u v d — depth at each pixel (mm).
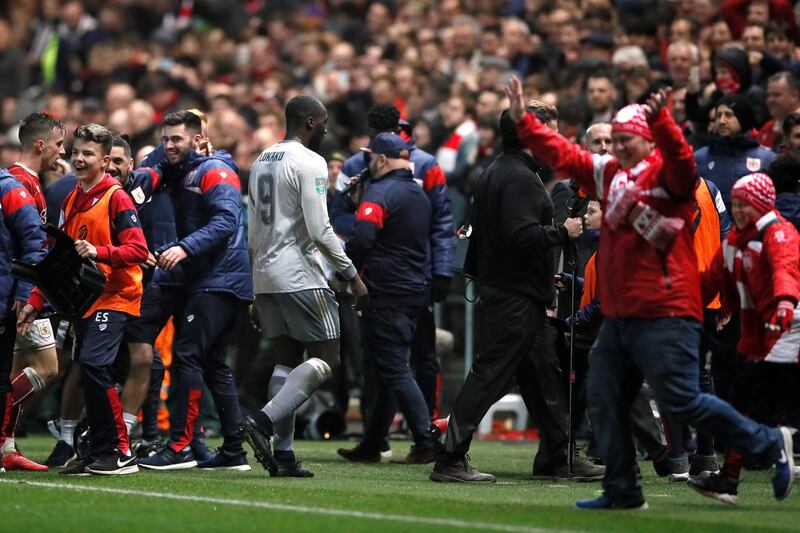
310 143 29578
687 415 22719
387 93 51688
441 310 45281
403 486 27688
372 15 64062
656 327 22516
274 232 29031
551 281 28156
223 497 24922
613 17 50969
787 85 37750
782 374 29703
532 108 28594
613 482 23422
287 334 29453
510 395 44562
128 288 28609
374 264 33500
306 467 32250
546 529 21125
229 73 63906
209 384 31062
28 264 27078
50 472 30062
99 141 28484
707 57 43844
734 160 34500
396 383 33562
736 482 24750
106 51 66500
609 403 23188
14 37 73062
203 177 31047
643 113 22594
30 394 30562
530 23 57250
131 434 32969
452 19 59688
